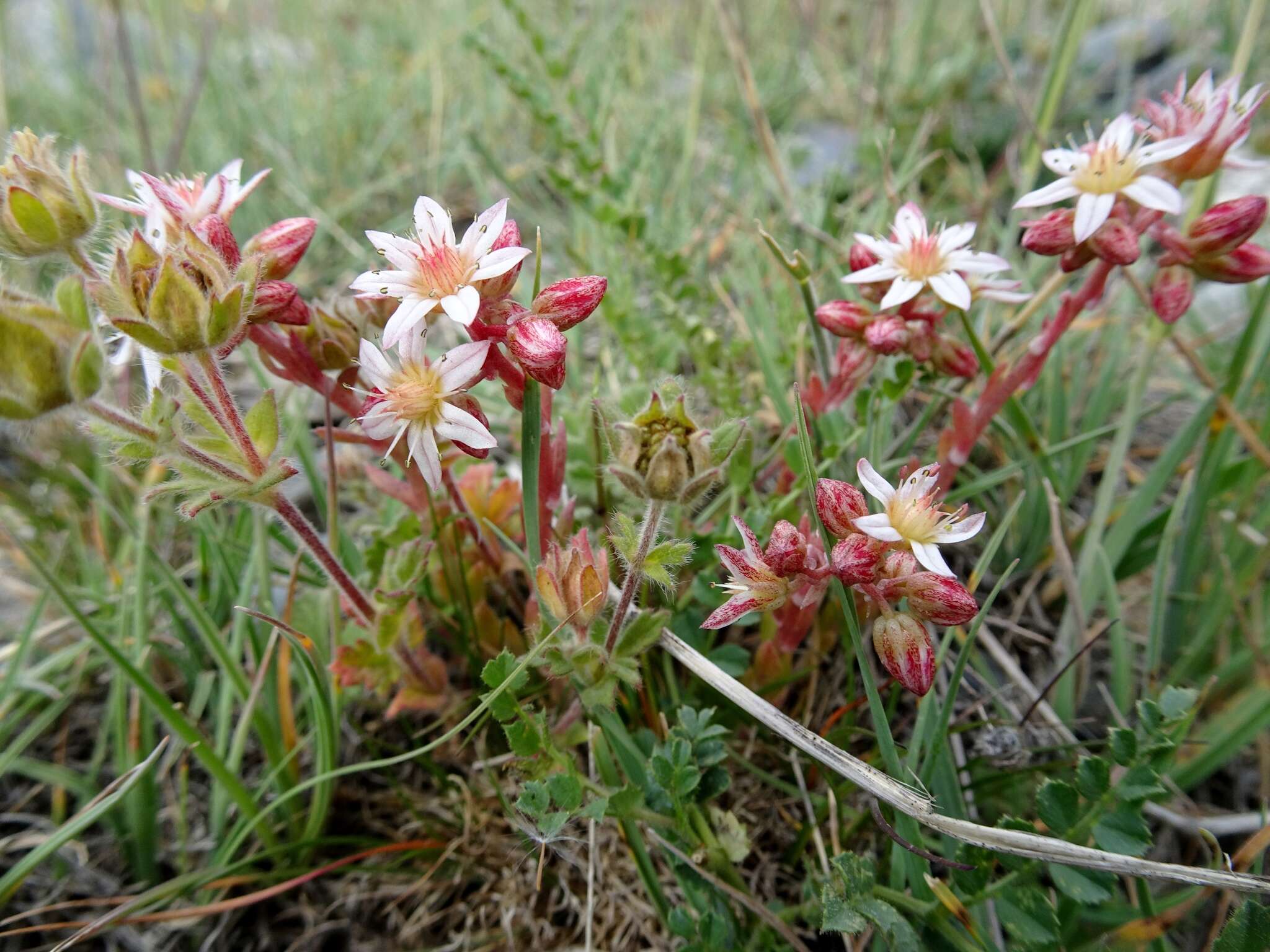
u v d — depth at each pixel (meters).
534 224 0.18
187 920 0.09
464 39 0.15
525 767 0.08
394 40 0.28
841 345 0.10
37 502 0.13
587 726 0.09
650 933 0.09
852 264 0.09
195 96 0.18
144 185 0.08
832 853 0.09
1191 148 0.08
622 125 0.20
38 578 0.12
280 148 0.20
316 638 0.10
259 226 0.18
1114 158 0.08
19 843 0.10
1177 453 0.10
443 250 0.07
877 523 0.07
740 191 0.19
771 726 0.08
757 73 0.24
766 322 0.13
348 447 0.12
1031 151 0.14
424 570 0.09
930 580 0.07
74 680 0.11
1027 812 0.09
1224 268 0.08
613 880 0.09
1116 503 0.12
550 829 0.07
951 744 0.09
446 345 0.15
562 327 0.07
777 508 0.10
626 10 0.22
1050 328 0.09
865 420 0.10
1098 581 0.10
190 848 0.10
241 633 0.10
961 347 0.09
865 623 0.08
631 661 0.08
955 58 0.24
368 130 0.22
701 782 0.08
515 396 0.08
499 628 0.10
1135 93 0.22
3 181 0.07
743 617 0.10
